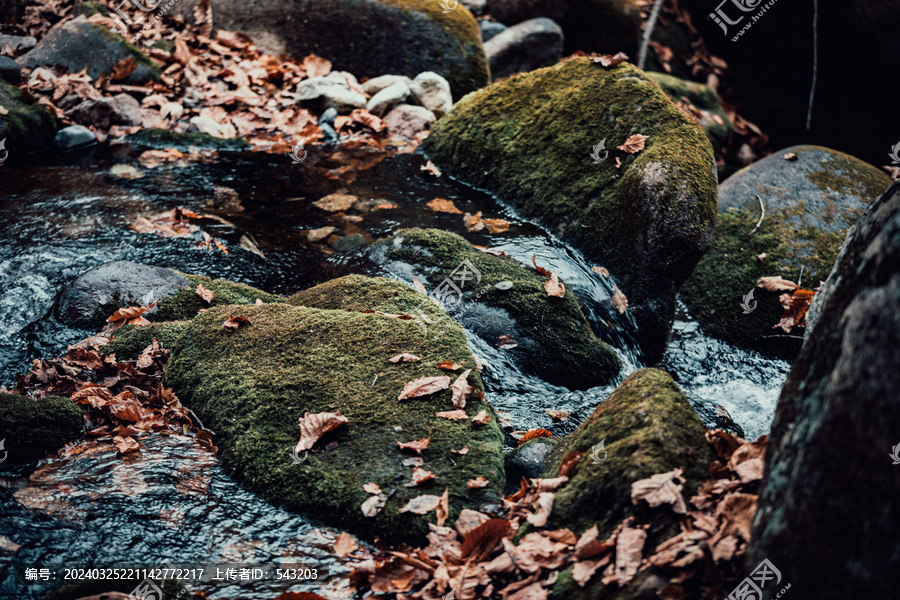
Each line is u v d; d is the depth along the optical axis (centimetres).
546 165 484
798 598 157
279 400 283
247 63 676
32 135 545
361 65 690
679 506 207
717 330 437
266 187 512
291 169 542
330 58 694
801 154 521
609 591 194
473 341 358
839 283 189
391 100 630
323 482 252
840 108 829
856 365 155
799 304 426
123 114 584
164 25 707
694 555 188
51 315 362
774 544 164
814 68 778
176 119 600
